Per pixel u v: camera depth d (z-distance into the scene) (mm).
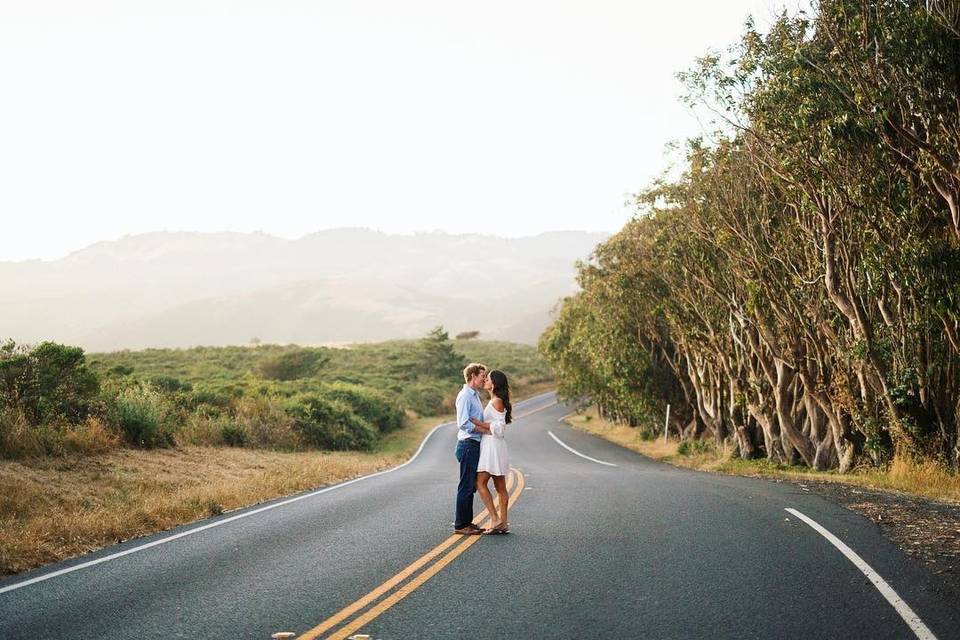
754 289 21172
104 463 16531
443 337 83750
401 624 5945
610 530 9914
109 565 8289
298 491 16266
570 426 56062
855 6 13867
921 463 17156
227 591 7059
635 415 41781
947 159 14164
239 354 78188
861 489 14812
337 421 35000
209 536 10078
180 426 23531
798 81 14508
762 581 7094
